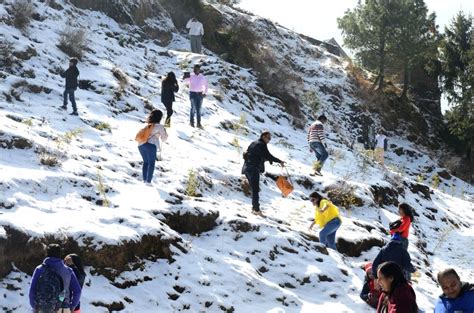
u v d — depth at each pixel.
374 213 15.55
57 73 18.69
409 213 9.23
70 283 6.39
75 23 24.16
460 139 39.78
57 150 11.53
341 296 9.68
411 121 39.31
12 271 7.34
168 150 14.48
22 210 8.41
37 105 15.16
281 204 13.68
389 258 8.85
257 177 12.02
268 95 28.84
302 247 10.72
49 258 6.32
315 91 35.56
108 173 11.38
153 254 8.79
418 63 40.59
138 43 26.70
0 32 18.61
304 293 9.64
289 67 36.84
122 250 8.27
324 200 11.41
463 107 40.16
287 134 23.64
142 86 20.72
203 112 20.62
